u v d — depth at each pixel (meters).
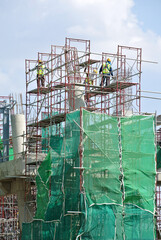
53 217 43.66
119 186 42.28
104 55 49.22
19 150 53.62
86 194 40.66
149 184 43.78
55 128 54.56
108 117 42.91
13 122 54.16
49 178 45.34
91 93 51.47
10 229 67.31
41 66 51.56
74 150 41.88
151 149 44.38
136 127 44.03
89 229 40.28
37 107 50.47
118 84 48.81
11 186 53.38
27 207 49.94
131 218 42.47
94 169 41.38
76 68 51.06
